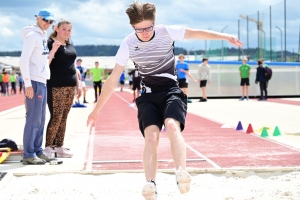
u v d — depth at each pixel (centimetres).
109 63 7531
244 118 1266
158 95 411
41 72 624
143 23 395
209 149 747
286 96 2353
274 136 890
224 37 412
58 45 646
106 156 695
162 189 483
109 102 2189
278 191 462
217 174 551
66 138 906
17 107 1953
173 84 421
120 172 562
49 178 539
